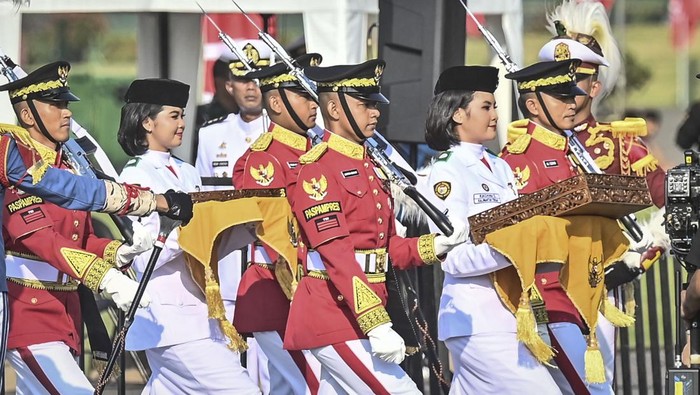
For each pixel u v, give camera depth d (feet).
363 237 59.52
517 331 59.62
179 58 99.86
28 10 91.04
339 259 57.98
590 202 58.34
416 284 77.92
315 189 58.85
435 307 79.36
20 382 66.44
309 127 72.95
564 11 82.02
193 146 101.45
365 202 59.47
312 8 86.53
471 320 61.72
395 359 57.47
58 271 66.03
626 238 62.03
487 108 64.59
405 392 58.90
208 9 89.71
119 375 76.07
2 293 58.70
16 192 64.44
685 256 52.44
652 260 72.79
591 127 75.56
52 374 65.67
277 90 72.69
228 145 90.48
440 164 63.93
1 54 67.00
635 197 59.62
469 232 60.85
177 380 67.67
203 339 67.05
